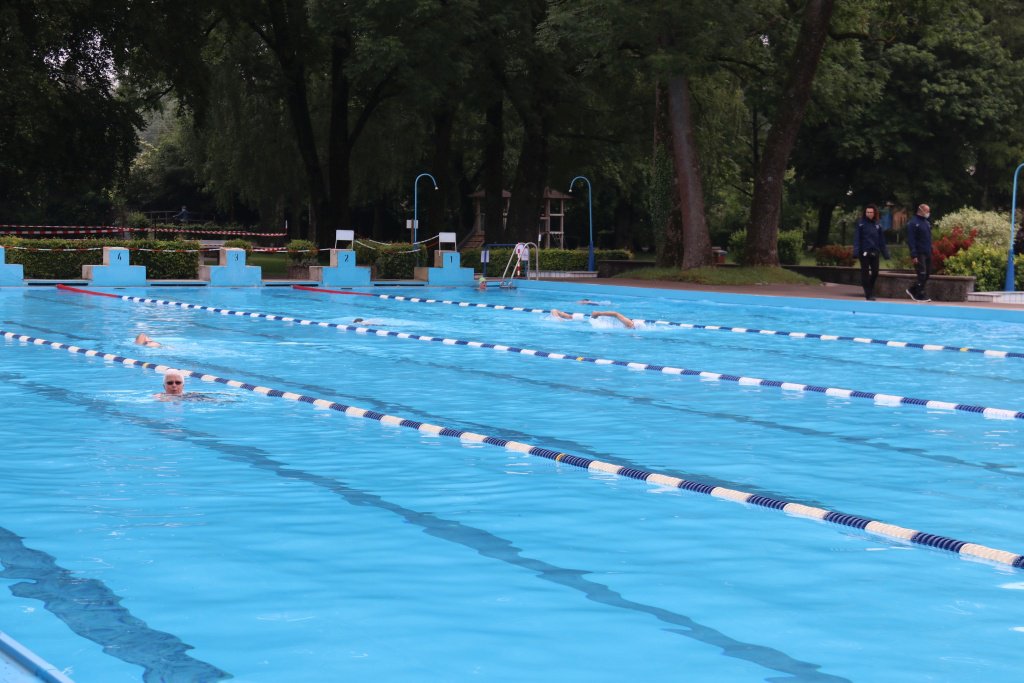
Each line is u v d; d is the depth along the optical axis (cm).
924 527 591
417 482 698
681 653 393
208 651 392
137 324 1825
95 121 3819
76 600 450
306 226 6844
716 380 1248
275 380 1193
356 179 4931
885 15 3653
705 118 4291
